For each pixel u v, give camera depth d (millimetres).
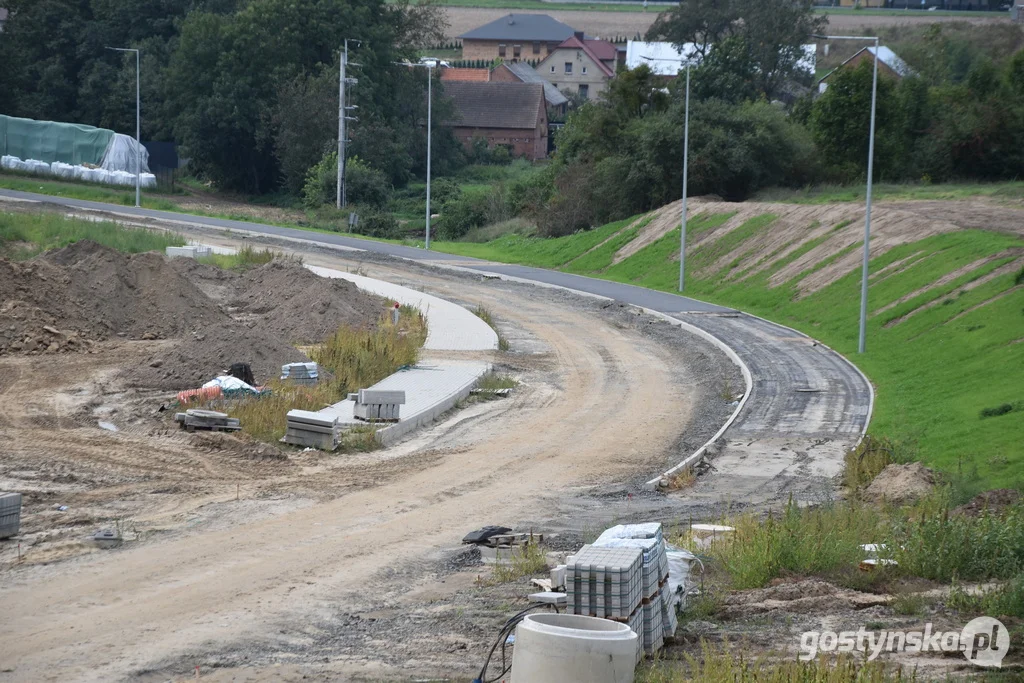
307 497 58219
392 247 177625
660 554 35688
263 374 84812
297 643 36781
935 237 122000
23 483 58281
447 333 112062
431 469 65938
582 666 28969
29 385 81875
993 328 90188
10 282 97562
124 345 97938
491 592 42375
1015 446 64062
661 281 151375
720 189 186750
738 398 89500
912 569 43719
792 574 43438
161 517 53281
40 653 35656
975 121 188375
